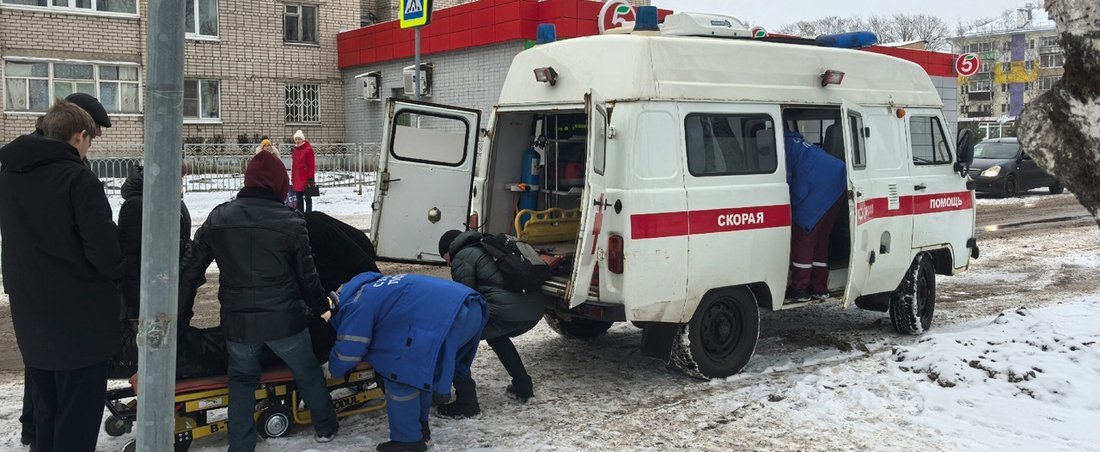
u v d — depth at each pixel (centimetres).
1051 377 566
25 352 390
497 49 2000
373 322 457
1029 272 1098
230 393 446
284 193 454
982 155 2202
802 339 725
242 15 2441
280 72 2519
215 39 2402
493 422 525
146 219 300
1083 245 1321
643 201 552
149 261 302
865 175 673
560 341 729
